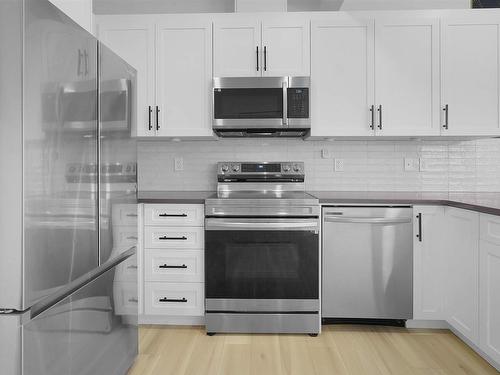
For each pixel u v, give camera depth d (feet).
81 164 4.46
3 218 3.43
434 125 8.84
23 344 3.48
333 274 8.11
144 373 6.47
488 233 6.36
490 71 8.77
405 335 8.00
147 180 10.30
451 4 9.67
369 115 8.89
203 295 8.25
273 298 8.05
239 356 7.09
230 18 8.91
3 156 3.41
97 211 4.91
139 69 9.00
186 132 9.00
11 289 3.43
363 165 10.13
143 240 8.25
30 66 3.47
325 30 8.86
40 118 3.63
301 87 8.76
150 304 8.29
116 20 8.96
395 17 8.80
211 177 10.22
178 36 8.96
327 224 8.09
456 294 7.58
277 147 10.19
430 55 8.80
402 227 8.03
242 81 8.80
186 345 7.57
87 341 4.71
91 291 4.83
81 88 4.45
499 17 8.71
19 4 3.36
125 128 6.00
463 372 6.46
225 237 8.04
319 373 6.46
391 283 8.07
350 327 8.43
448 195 9.01
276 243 8.02
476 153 9.99
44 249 3.71
